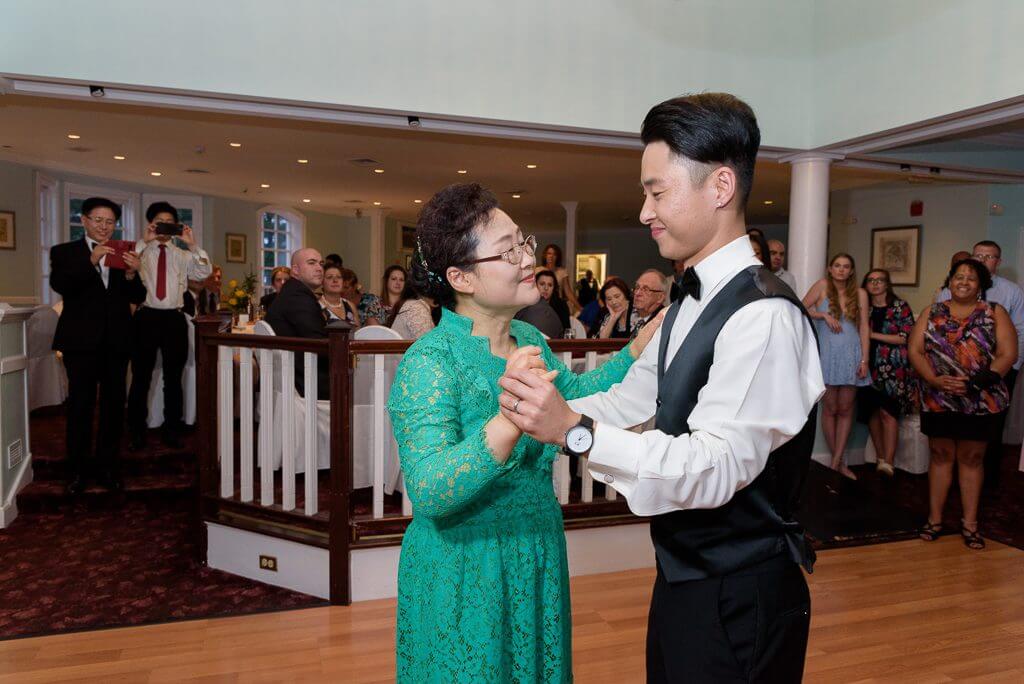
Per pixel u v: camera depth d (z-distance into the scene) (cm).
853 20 501
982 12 414
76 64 405
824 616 304
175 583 332
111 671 255
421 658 133
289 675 254
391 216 1512
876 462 561
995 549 384
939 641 283
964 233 772
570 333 457
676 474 102
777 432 108
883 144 509
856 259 911
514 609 132
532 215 1403
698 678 120
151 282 485
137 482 456
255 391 543
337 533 309
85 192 980
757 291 113
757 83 533
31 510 428
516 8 482
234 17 430
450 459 110
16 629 286
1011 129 541
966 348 377
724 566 119
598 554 346
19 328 431
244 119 639
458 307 140
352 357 307
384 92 458
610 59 502
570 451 105
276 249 1311
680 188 115
